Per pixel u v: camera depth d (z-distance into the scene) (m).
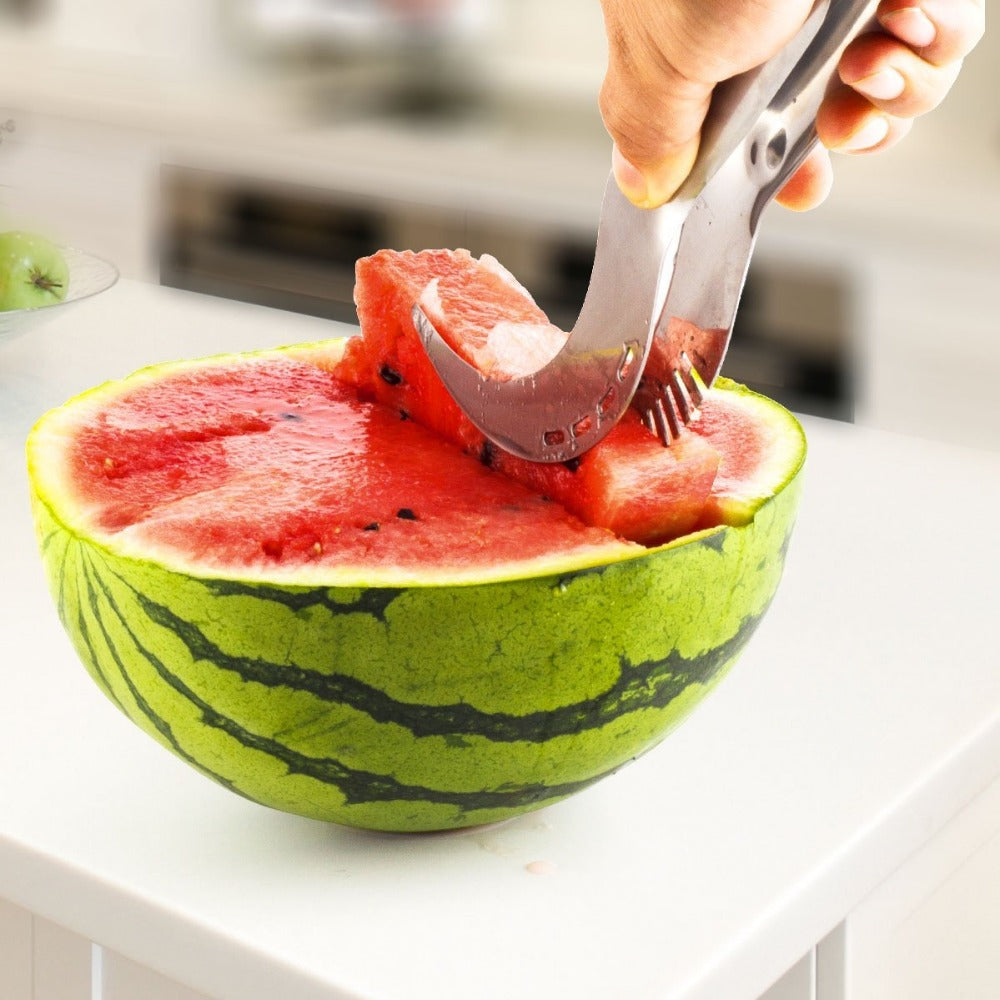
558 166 2.48
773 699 0.78
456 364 0.66
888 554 0.96
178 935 0.61
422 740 0.57
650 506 0.60
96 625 0.60
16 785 0.69
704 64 0.49
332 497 0.63
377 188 2.65
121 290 1.44
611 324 0.56
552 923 0.60
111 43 3.35
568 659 0.56
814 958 0.69
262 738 0.58
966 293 2.21
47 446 0.67
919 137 2.55
